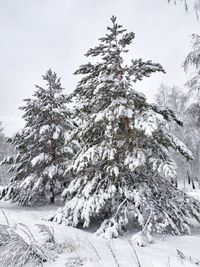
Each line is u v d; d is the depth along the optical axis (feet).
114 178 29.76
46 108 48.34
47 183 48.03
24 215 34.19
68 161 46.34
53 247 16.17
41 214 37.32
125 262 14.30
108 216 32.78
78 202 28.43
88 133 31.58
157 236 25.57
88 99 31.65
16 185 47.19
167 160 28.96
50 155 49.55
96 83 30.25
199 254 18.61
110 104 29.96
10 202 52.75
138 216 25.67
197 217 29.66
